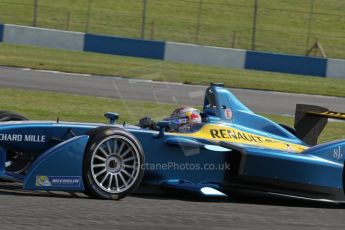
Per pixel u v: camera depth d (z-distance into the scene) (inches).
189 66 3779.5
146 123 1045.2
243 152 1003.9
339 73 3969.0
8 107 1888.5
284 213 933.2
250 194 1035.9
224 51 4018.2
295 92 3048.7
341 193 1067.9
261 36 4815.5
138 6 5172.2
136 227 739.4
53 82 2578.7
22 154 983.0
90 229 709.3
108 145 904.9
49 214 768.3
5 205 802.2
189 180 1012.5
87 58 3614.7
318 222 874.8
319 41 4845.0
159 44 3978.8
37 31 4072.3
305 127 1178.6
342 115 1129.4
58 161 879.1
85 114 1920.5
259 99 2691.9
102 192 901.8
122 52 4008.4
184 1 5295.3
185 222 792.9
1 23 4473.4
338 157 1071.0
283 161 1027.3
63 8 5009.8
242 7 5280.5
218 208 927.7
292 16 5231.3
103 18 4889.3
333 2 5585.6
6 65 2965.1
